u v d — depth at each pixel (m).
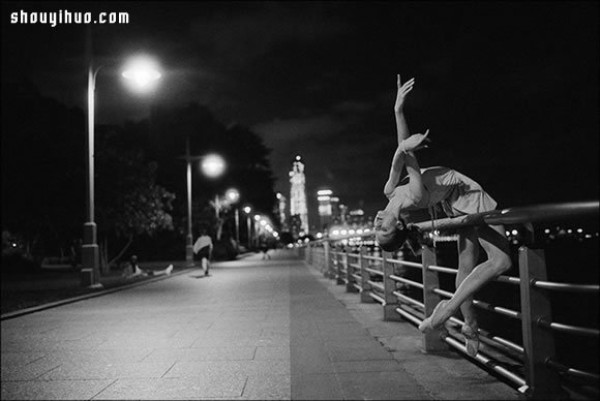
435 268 7.15
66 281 26.12
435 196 5.73
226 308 13.52
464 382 5.84
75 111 25.75
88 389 6.21
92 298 17.14
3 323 11.61
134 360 7.66
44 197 23.72
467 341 5.98
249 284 21.33
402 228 5.91
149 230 34.25
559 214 3.72
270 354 7.78
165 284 22.59
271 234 122.19
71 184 25.09
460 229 5.92
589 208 3.47
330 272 23.28
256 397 5.70
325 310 12.37
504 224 4.56
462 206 5.73
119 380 6.57
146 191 32.94
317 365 6.89
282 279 23.69
